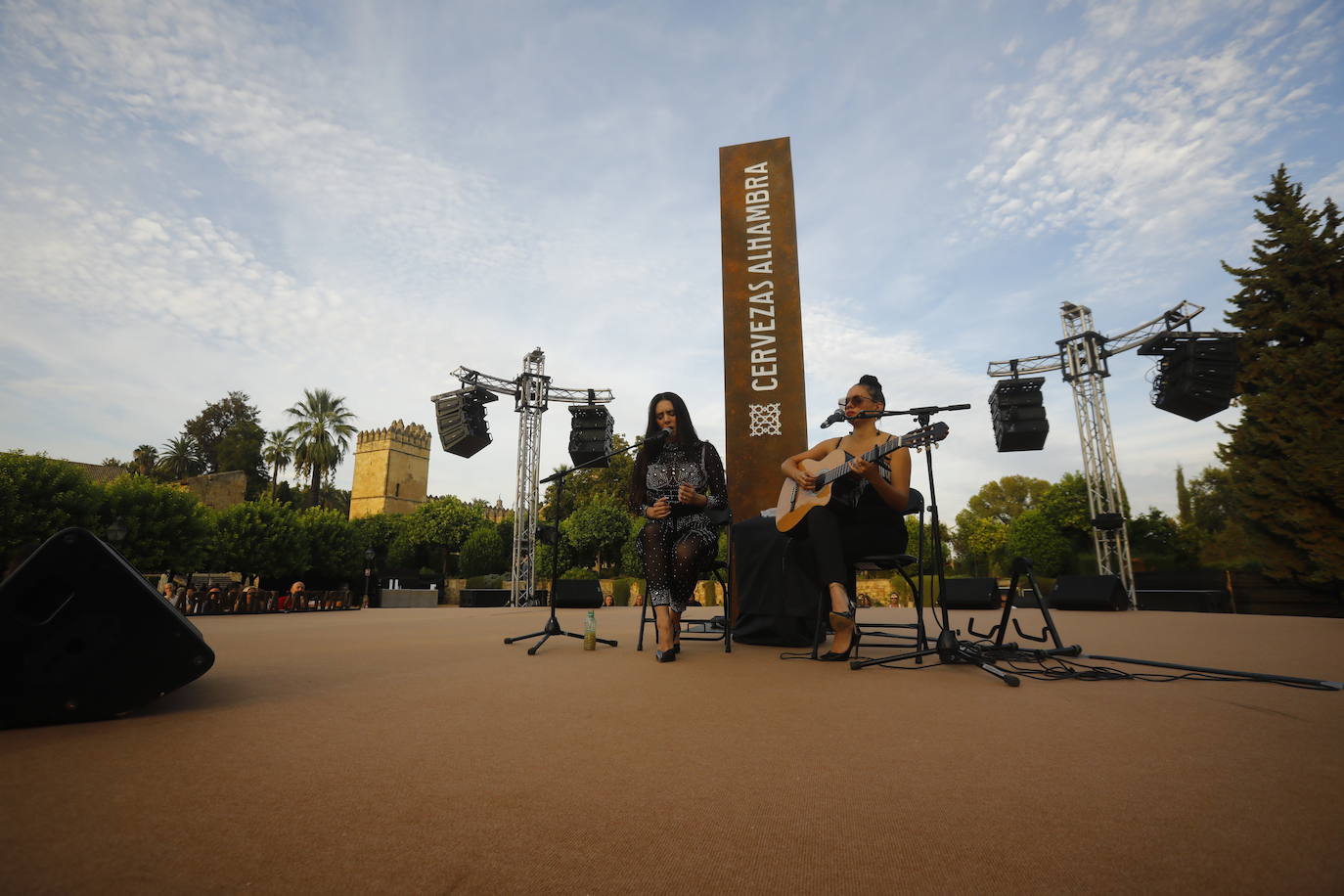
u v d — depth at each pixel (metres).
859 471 2.94
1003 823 1.03
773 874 0.86
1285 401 11.91
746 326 4.79
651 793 1.18
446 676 2.63
